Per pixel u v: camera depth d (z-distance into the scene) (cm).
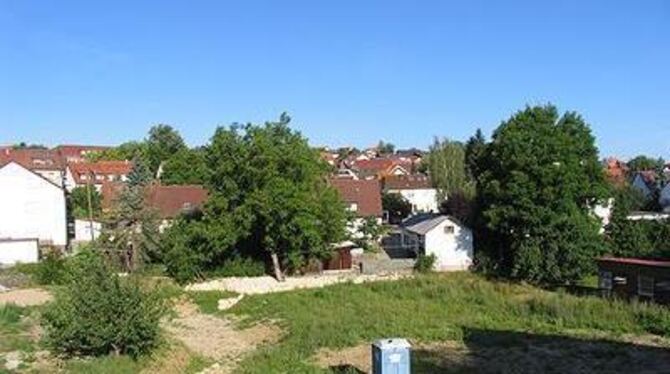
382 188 10200
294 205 5519
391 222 9156
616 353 3269
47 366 2797
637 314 3931
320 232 5759
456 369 3016
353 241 6738
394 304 4491
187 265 5488
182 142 14088
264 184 5625
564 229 5347
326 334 3562
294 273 5856
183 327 4144
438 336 3619
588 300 4266
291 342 3497
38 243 6731
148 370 2884
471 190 7119
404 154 19375
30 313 3991
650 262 4484
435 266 5969
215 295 5012
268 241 5597
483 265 5838
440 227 6006
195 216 6012
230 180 5644
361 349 3391
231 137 5703
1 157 9406
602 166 5738
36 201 7450
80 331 2873
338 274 5756
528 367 3058
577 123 5669
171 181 9500
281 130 5888
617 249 5641
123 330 2908
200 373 3061
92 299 2916
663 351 3300
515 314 4156
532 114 5631
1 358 2911
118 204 6169
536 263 5344
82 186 10275
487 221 5772
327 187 6009
